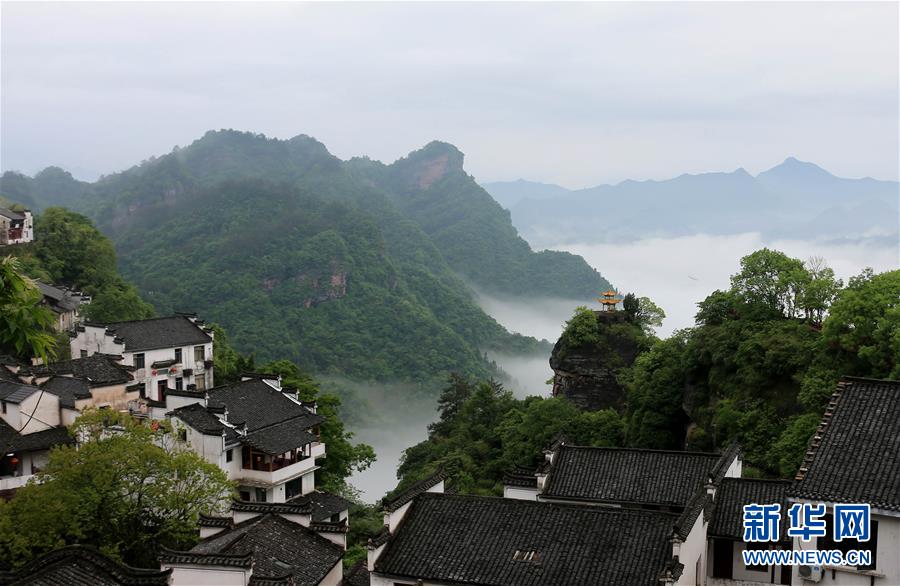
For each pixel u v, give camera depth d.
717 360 73.06
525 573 33.78
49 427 62.00
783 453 56.19
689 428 75.00
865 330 58.16
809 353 64.19
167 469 46.41
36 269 120.00
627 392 91.44
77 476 44.56
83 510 44.06
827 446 30.64
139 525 46.59
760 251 75.88
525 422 81.75
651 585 32.28
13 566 41.19
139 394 71.88
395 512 36.53
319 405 76.06
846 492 28.86
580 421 80.06
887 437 30.25
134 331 84.31
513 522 36.34
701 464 42.59
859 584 28.66
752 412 64.31
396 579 34.91
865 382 32.44
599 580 32.91
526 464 76.31
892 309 56.16
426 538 36.28
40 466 60.38
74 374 69.00
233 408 63.62
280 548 37.59
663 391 78.94
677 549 32.28
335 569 38.16
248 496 60.81
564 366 99.00
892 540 28.25
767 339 67.94
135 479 46.12
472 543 35.66
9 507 43.69
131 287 140.38
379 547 35.38
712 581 37.88
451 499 38.00
